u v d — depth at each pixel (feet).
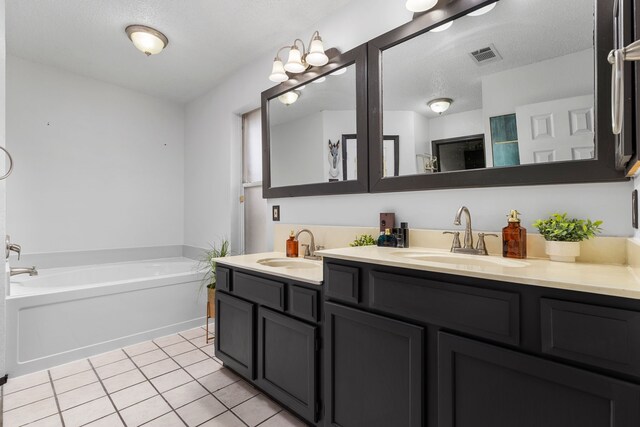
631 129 2.51
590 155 3.75
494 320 2.91
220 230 10.68
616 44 3.14
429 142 5.12
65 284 9.26
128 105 11.43
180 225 12.78
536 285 2.67
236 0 6.65
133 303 8.02
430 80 5.11
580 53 3.82
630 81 2.50
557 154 3.95
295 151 7.38
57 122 9.92
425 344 3.44
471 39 4.69
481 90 4.59
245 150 10.34
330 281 4.40
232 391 5.80
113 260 11.05
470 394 3.10
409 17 5.55
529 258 4.11
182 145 12.85
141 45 7.71
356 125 6.12
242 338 5.91
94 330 7.38
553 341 2.59
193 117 12.36
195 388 5.89
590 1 3.79
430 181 5.07
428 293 3.38
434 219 5.25
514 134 4.29
